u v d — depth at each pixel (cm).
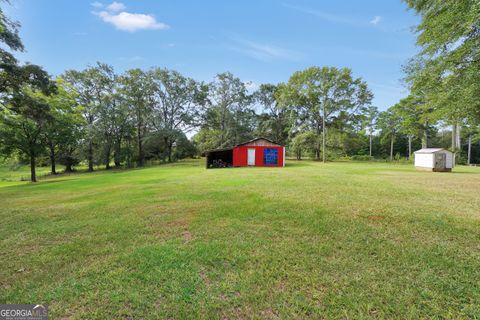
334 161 3000
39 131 1778
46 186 1102
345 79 2873
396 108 3130
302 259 273
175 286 224
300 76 3064
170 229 388
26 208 569
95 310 193
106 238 354
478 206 511
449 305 193
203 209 509
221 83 3400
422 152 1571
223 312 188
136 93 2841
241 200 589
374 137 4919
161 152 3450
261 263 266
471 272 242
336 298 202
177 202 584
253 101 3888
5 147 1753
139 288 222
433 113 1123
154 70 3020
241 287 220
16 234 379
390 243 316
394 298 202
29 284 234
